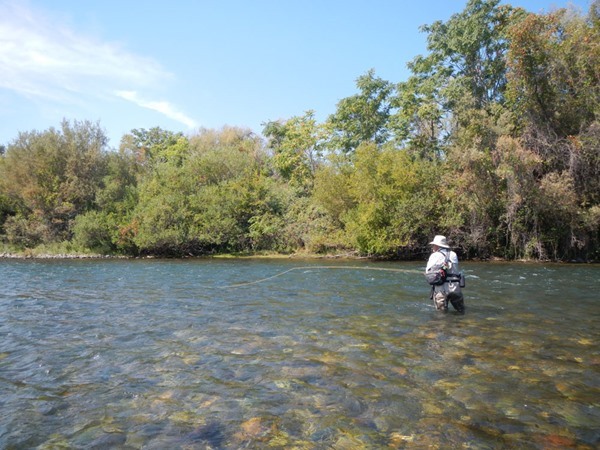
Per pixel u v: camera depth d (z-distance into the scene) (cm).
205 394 543
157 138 6241
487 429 448
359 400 519
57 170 3856
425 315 981
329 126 4381
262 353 704
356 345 742
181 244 3469
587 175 2541
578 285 1469
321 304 1128
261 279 1733
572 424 458
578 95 2525
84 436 443
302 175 4334
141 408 507
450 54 3609
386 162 2872
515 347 724
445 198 2795
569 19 2605
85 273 2084
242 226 3612
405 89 3934
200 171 3916
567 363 645
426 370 618
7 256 3591
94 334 839
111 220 3569
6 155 3912
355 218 2975
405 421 466
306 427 455
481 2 3372
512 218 2683
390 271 2020
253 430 451
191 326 897
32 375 618
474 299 1184
